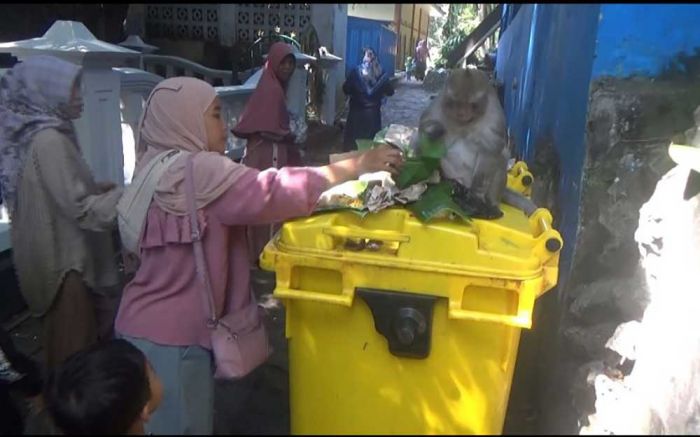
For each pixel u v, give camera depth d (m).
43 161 2.68
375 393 2.28
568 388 2.24
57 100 2.75
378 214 2.30
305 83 8.62
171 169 2.31
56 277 2.79
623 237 2.70
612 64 2.66
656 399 2.33
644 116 2.66
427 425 2.27
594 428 2.03
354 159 2.34
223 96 6.78
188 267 2.33
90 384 1.80
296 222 2.30
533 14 3.98
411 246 2.19
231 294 2.43
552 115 3.29
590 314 2.71
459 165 2.50
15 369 2.67
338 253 2.20
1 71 4.18
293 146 5.35
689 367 2.45
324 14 9.98
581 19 2.86
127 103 5.18
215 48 9.52
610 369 2.55
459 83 2.56
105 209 2.66
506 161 2.67
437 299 2.17
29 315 4.21
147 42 9.55
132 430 1.89
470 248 2.16
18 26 7.34
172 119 2.41
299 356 2.32
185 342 2.35
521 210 2.63
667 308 2.57
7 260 4.08
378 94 7.13
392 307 2.17
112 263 3.05
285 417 2.85
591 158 2.71
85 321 2.88
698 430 2.30
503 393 2.23
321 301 2.19
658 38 2.62
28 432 1.82
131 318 2.39
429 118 2.57
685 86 2.64
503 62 6.76
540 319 3.00
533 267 2.14
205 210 2.30
